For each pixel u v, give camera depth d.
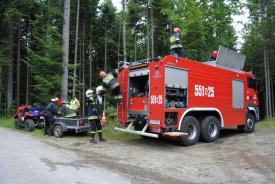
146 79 10.70
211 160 8.16
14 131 14.40
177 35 11.68
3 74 28.34
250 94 13.68
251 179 6.35
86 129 12.56
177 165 7.60
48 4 20.00
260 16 21.33
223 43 20.44
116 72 11.25
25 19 28.14
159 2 24.09
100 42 34.00
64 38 17.30
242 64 13.55
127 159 8.27
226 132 13.88
